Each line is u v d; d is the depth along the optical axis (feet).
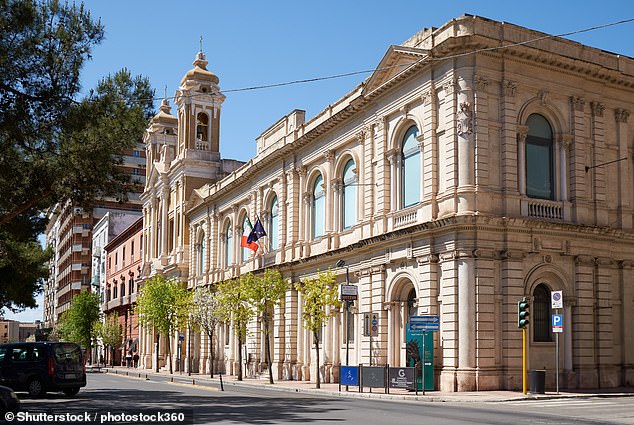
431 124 110.42
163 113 284.61
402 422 58.75
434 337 104.58
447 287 103.55
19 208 91.71
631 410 73.10
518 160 107.65
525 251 103.96
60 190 88.89
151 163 275.80
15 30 79.66
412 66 113.09
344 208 140.56
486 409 73.92
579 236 109.29
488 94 106.22
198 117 241.96
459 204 104.01
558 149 112.16
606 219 114.01
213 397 94.07
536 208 107.86
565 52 112.68
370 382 101.45
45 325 547.90
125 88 89.81
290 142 158.30
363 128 130.52
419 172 115.65
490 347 100.53
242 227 193.88
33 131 82.23
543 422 59.47
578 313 108.17
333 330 135.74
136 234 297.12
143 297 221.87
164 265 249.14
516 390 100.01
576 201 111.34
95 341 312.29
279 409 73.26
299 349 150.30
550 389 103.81
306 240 152.25
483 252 101.50
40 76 82.02
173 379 156.25
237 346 186.19
